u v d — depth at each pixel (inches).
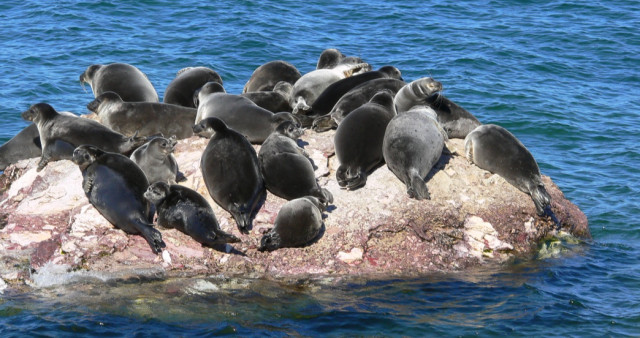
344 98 1020.5
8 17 2026.3
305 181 869.8
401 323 750.5
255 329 732.7
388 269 850.8
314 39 1953.7
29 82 1606.8
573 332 746.2
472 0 2391.7
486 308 786.2
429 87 996.6
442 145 924.6
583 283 856.3
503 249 903.7
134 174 855.1
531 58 1889.8
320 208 850.8
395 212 888.9
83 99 1546.5
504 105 1569.9
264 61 1787.6
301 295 795.4
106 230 846.5
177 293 785.6
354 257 849.5
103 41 1863.9
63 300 771.4
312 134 1007.6
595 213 1099.9
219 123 885.2
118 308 759.7
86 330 723.4
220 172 856.3
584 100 1638.8
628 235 1031.6
